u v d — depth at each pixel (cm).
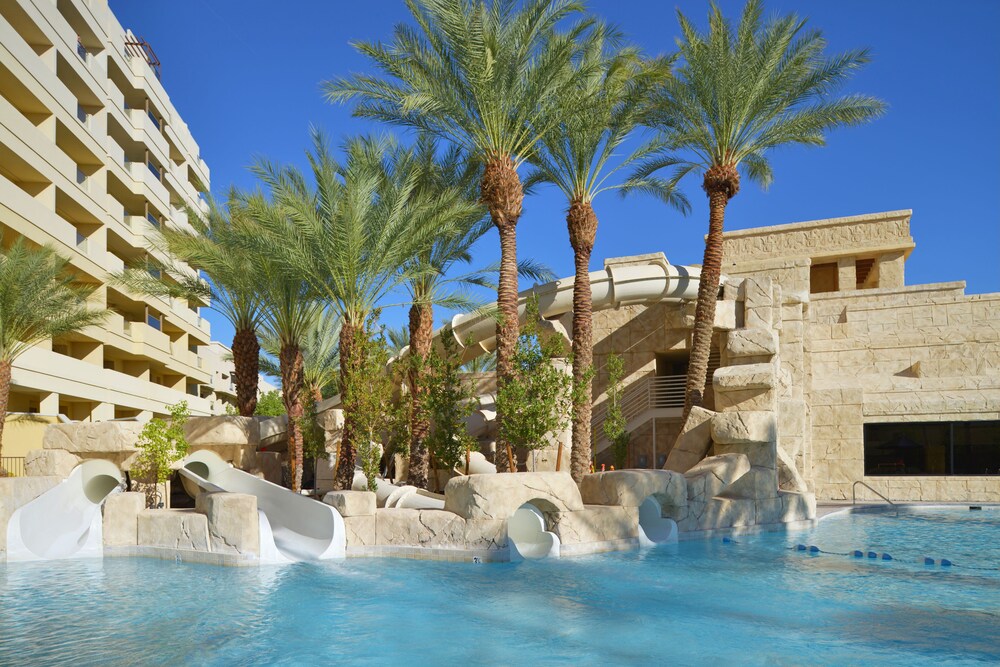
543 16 1684
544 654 620
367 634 695
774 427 1567
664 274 2252
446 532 1148
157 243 2205
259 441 2038
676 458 1697
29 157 2836
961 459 2372
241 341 2200
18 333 2081
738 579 962
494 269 1942
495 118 1717
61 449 1702
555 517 1190
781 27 1958
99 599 877
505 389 1513
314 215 1636
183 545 1197
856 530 1562
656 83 1898
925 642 648
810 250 3475
